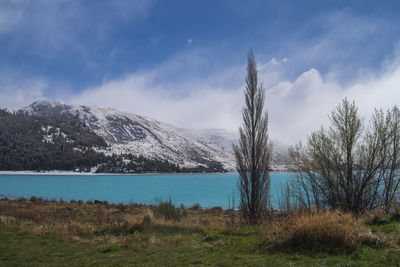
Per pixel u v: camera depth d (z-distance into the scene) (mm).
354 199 14969
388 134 14789
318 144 15961
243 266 6531
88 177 173125
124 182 133750
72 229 12414
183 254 8008
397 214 10344
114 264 7297
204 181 144125
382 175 14891
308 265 6215
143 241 9852
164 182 134875
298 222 8352
